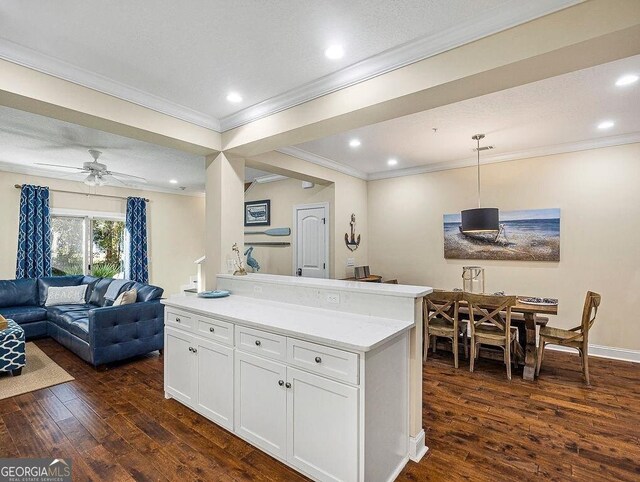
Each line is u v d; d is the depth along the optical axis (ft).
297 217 18.72
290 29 6.59
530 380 11.01
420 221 17.58
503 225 15.15
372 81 7.86
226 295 10.54
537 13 5.75
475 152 14.88
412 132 12.35
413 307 7.02
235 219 12.01
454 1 5.79
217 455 7.04
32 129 11.96
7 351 11.18
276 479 6.33
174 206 25.07
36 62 7.41
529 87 8.88
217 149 11.49
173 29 6.59
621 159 12.83
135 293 13.80
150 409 9.01
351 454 5.63
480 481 6.30
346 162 16.63
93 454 7.10
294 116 9.43
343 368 5.73
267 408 6.93
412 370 7.06
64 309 15.57
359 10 6.03
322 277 17.43
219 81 8.69
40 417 8.63
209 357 8.23
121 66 7.95
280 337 6.67
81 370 12.01
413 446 6.95
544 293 14.26
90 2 5.82
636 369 11.89
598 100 9.68
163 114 9.93
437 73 6.88
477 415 8.73
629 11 5.11
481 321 11.58
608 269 13.08
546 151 14.12
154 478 6.37
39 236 18.17
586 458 6.97
